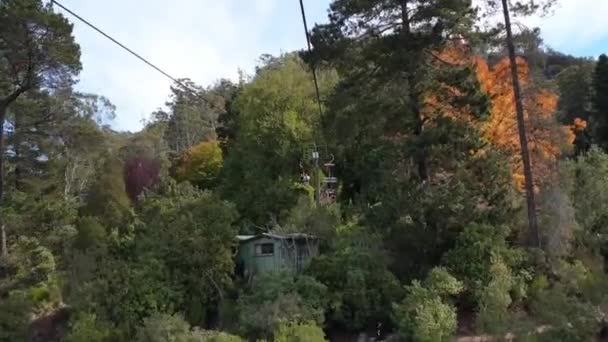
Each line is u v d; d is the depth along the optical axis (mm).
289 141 34562
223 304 21625
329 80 38500
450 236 22453
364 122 24734
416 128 24281
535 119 23812
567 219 22391
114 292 21359
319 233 24859
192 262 22172
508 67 25188
